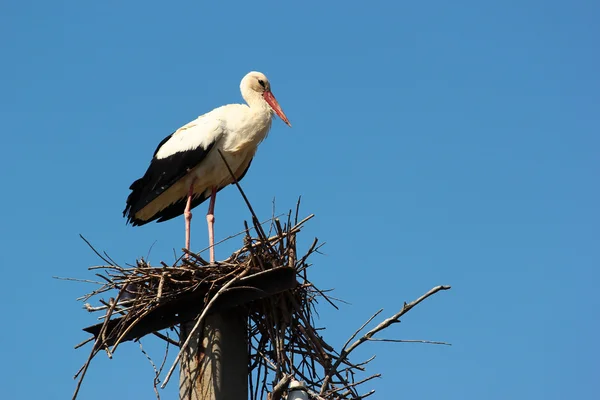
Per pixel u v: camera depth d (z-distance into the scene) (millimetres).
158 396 11859
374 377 11734
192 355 12367
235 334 12484
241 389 12273
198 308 12516
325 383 11281
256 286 11992
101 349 12719
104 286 12656
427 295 10570
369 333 11055
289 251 12242
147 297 12398
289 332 12461
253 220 11867
